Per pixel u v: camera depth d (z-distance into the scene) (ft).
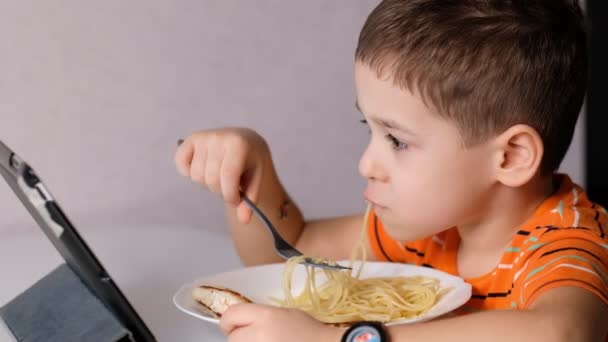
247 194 4.85
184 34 7.47
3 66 7.25
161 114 7.60
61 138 7.49
